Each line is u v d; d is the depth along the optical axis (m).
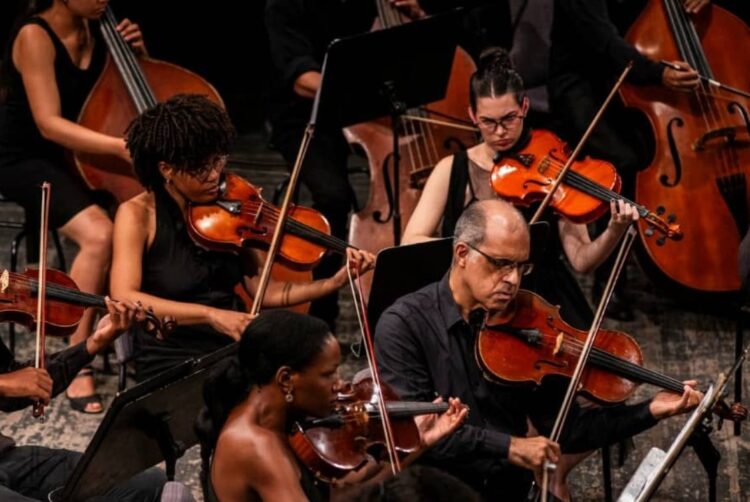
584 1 13.55
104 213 12.25
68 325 9.88
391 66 11.89
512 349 9.14
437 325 9.10
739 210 13.23
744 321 13.70
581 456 10.27
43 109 12.08
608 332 9.76
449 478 5.84
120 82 12.48
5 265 14.95
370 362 8.67
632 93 13.50
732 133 13.19
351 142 13.34
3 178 12.43
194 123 9.83
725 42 13.78
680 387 9.32
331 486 8.16
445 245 9.86
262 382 7.51
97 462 8.05
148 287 10.34
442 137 13.32
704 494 11.09
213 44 19.50
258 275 10.70
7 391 8.93
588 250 10.84
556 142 11.28
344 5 13.70
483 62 11.53
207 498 7.88
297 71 13.44
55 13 12.17
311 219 11.01
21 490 9.28
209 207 10.42
